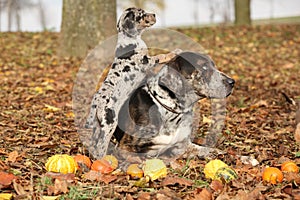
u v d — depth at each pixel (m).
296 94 11.14
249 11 24.66
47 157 6.27
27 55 15.60
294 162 6.10
